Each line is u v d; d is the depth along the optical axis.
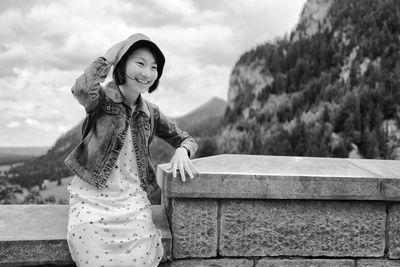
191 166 2.65
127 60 2.50
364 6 120.19
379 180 2.77
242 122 123.19
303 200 2.80
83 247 2.27
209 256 2.71
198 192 2.63
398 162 3.31
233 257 2.75
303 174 2.75
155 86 2.71
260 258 2.78
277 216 2.78
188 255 2.69
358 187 2.76
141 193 2.59
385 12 110.31
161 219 2.89
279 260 2.78
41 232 2.51
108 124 2.50
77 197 2.46
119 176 2.52
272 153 92.88
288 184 2.71
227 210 2.73
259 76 145.38
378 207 2.86
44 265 2.46
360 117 79.62
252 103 131.88
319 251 2.81
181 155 2.69
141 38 2.48
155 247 2.46
